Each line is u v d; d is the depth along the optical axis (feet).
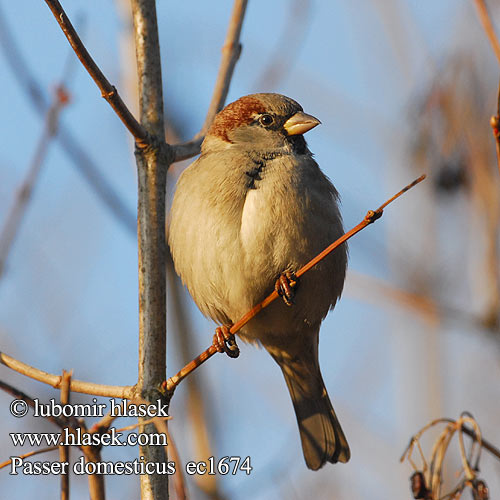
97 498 19.25
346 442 29.78
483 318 29.55
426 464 22.03
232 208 26.96
